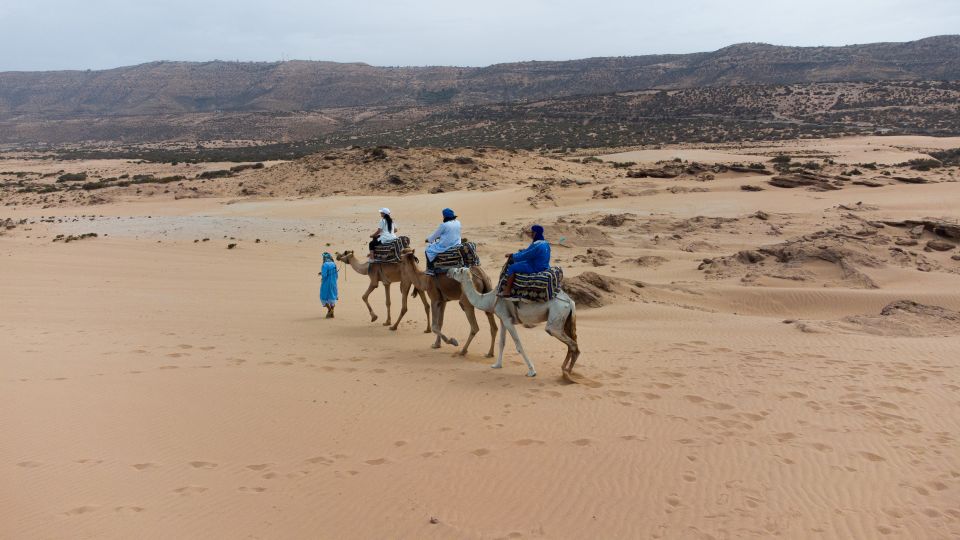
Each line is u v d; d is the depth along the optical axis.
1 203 63.88
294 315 18.78
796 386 10.59
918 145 112.75
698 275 26.42
